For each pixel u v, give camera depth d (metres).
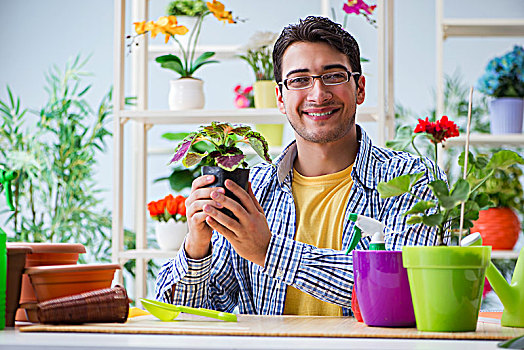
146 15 2.81
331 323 1.09
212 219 1.26
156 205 2.62
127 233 3.34
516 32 2.86
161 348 0.80
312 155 1.64
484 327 1.03
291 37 1.55
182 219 2.60
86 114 3.47
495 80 2.71
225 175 1.22
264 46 2.57
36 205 3.65
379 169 1.59
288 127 3.48
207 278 1.42
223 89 3.67
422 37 3.68
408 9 3.70
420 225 1.39
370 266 1.02
